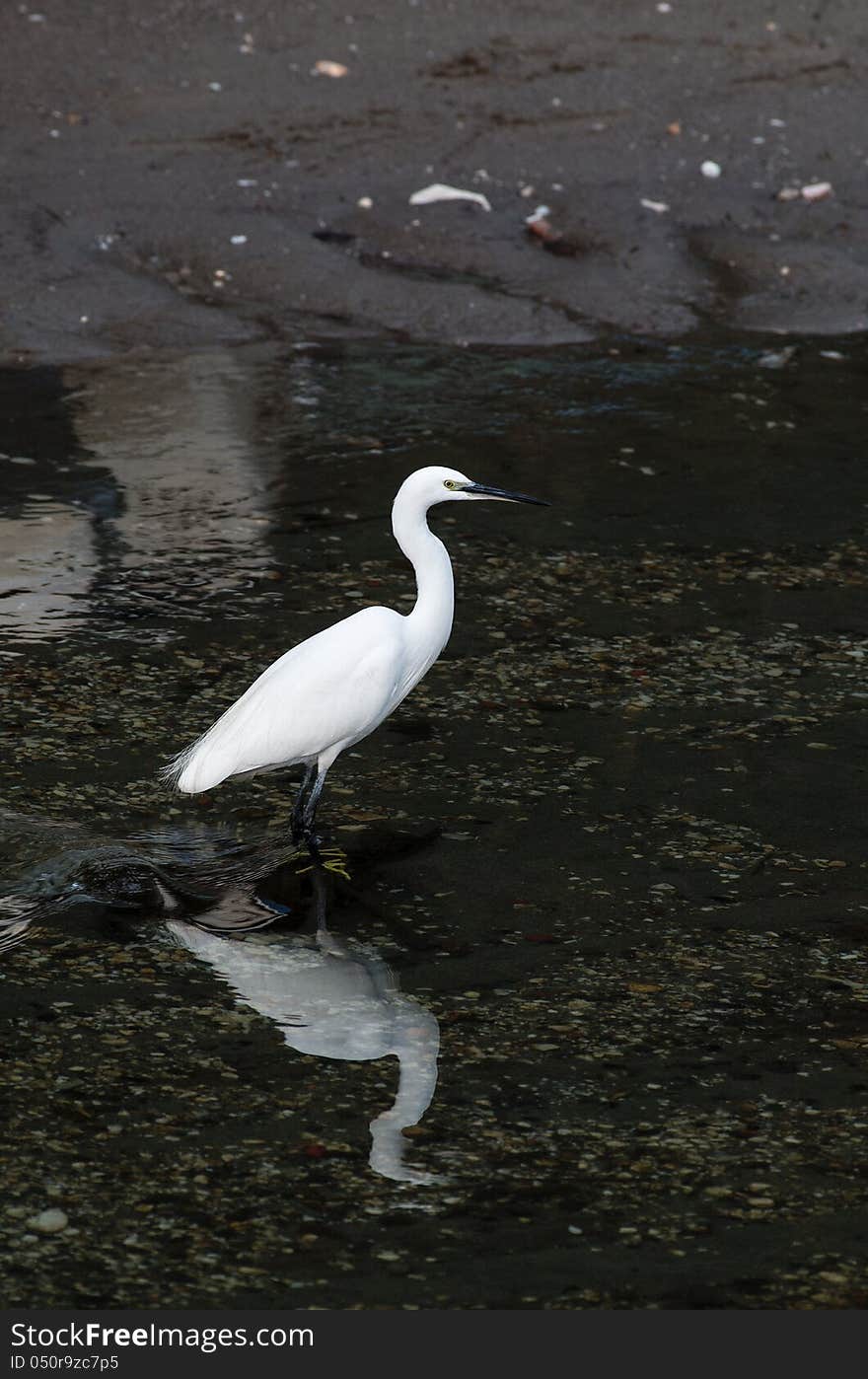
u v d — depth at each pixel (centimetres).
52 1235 668
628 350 1820
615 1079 770
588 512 1443
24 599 1257
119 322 1814
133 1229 674
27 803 993
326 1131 733
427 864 950
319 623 1234
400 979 846
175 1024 807
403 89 2367
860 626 1240
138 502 1438
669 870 943
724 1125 738
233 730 950
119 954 862
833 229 2080
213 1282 649
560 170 2195
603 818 997
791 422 1633
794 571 1332
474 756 1066
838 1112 746
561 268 1989
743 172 2209
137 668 1162
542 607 1271
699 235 2069
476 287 1934
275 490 1473
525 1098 756
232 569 1323
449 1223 679
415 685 1112
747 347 1831
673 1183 702
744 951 869
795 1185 702
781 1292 646
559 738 1086
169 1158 713
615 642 1215
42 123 2208
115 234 1967
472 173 2181
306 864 948
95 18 2525
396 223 2056
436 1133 732
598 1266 658
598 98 2381
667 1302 641
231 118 2253
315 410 1650
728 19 2641
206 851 961
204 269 1936
